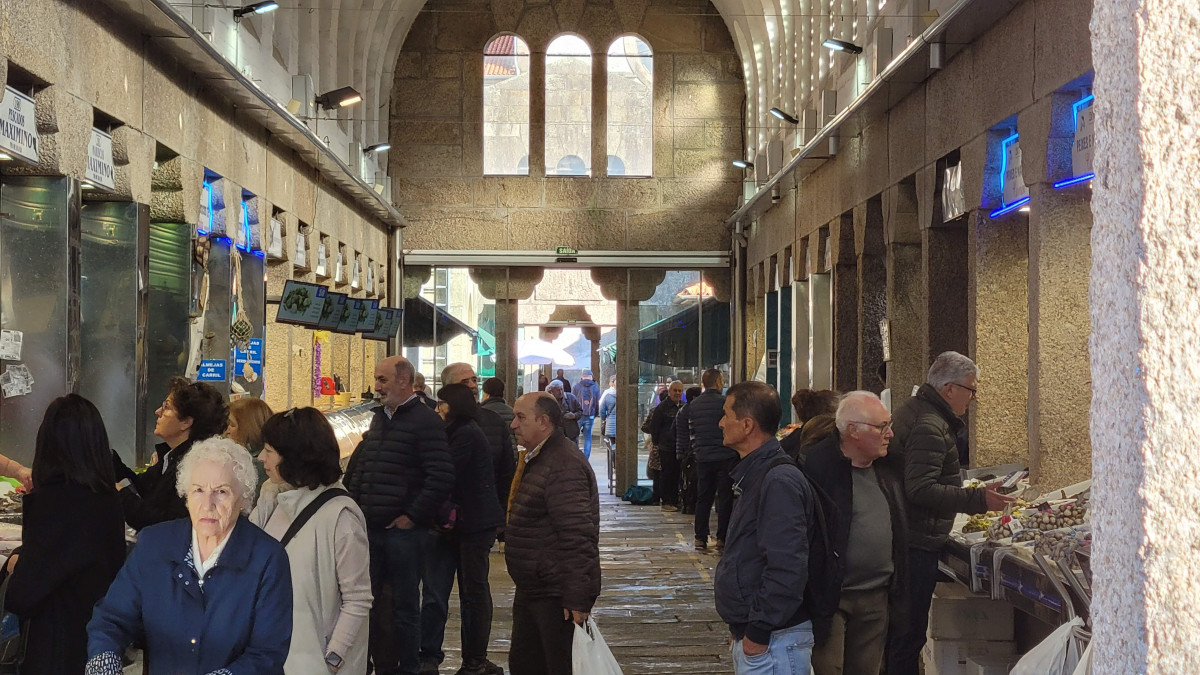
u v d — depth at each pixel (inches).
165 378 418.9
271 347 580.1
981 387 388.5
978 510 224.1
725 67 917.8
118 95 352.5
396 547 269.4
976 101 381.4
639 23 914.7
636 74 917.2
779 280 745.0
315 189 641.0
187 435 229.3
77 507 182.7
